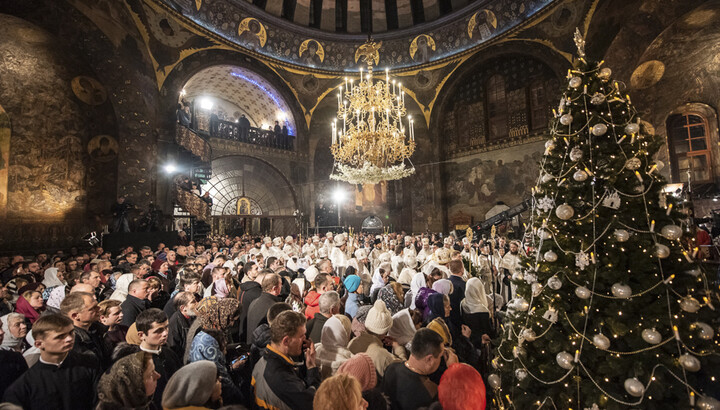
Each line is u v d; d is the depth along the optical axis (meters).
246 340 4.33
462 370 2.38
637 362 2.86
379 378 3.07
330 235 12.09
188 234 18.00
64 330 2.49
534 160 21.95
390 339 3.58
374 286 6.56
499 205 23.25
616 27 16.08
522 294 3.55
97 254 10.30
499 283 8.32
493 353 3.99
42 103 14.04
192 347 2.98
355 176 14.20
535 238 3.67
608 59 16.45
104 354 3.46
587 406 2.99
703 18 14.19
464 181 25.47
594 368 3.12
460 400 2.26
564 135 3.51
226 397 2.84
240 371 3.63
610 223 3.10
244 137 23.42
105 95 15.05
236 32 21.73
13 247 13.08
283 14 24.64
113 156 15.20
